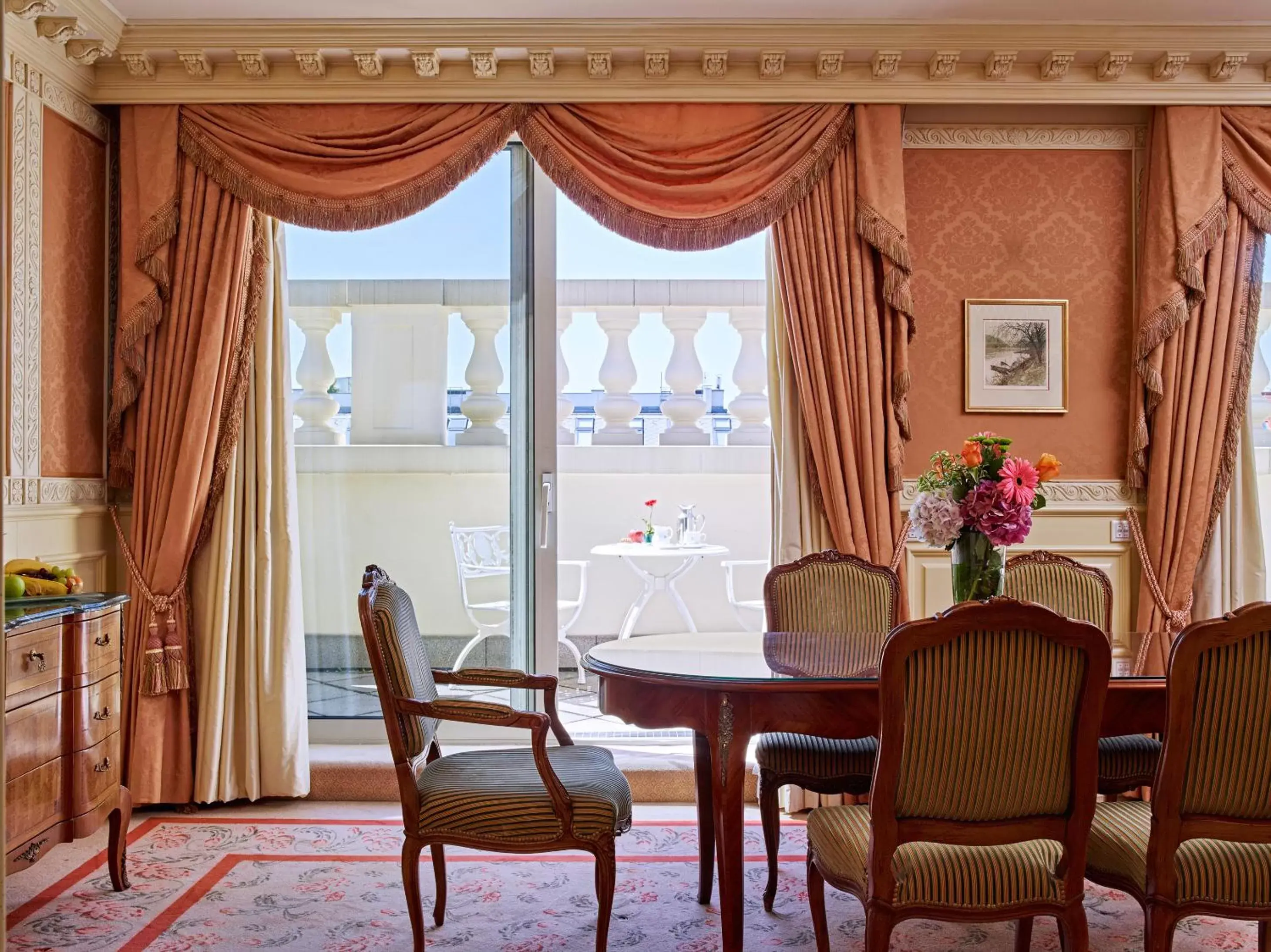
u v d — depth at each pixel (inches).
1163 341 147.3
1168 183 147.5
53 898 112.5
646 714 95.5
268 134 146.6
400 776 94.5
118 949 99.3
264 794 146.5
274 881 117.9
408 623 105.0
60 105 137.7
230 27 138.3
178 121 146.3
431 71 143.6
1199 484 147.0
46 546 134.1
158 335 145.9
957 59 142.0
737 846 92.7
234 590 146.7
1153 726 91.4
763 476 234.2
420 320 160.9
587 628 233.8
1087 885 119.9
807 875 101.5
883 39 140.3
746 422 224.7
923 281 154.3
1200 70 146.6
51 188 136.2
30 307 130.7
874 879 75.5
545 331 159.2
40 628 97.8
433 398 161.0
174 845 130.4
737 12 136.7
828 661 100.5
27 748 95.7
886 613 128.0
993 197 154.3
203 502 144.3
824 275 146.6
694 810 147.0
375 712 159.8
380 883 117.3
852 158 148.0
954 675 73.4
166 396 144.9
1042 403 154.3
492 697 159.5
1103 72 144.3
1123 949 100.9
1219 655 75.4
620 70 146.4
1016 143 154.3
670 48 140.8
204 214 146.0
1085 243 154.7
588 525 234.7
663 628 233.1
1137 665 97.6
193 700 145.9
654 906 111.4
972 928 106.0
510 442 160.9
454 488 160.9
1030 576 129.3
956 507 102.0
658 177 147.3
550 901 112.9
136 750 141.0
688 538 212.1
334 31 138.7
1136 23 139.1
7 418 125.0
